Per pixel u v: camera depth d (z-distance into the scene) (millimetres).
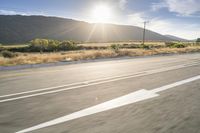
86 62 18000
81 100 5766
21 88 7426
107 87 7379
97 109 4996
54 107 5188
